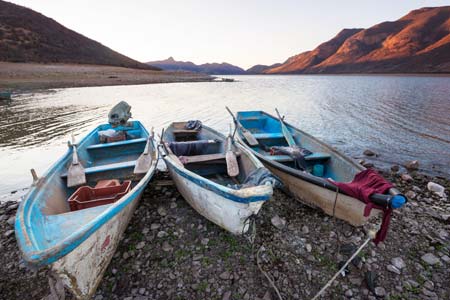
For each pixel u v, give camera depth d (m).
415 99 24.84
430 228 4.57
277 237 4.32
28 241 2.59
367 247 4.05
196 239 4.26
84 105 19.31
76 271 2.83
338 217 4.59
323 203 4.64
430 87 40.34
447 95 27.81
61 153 9.21
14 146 9.89
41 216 3.25
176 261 3.81
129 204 3.76
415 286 3.39
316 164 6.03
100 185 4.63
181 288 3.39
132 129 8.09
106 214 3.09
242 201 3.34
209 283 3.46
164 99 24.33
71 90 30.03
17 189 6.64
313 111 18.80
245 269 3.68
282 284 3.46
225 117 16.17
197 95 28.84
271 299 3.23
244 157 5.34
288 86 50.72
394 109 19.09
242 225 3.79
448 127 13.41
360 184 3.90
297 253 3.97
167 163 5.25
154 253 3.96
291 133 7.84
